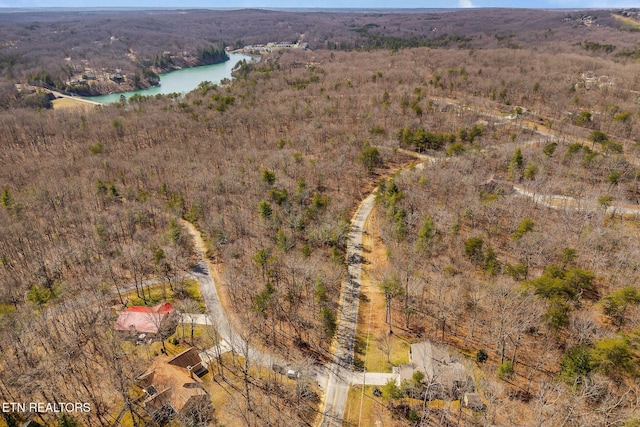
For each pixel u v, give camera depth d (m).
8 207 104.06
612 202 99.69
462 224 95.88
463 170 114.12
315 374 63.75
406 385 57.25
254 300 75.81
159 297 82.12
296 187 115.94
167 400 55.88
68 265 89.25
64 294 79.44
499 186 105.94
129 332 70.88
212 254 96.38
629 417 47.91
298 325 73.75
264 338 70.88
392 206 96.75
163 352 67.69
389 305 73.75
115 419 56.06
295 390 60.69
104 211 109.00
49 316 74.75
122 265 91.00
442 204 101.81
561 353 62.12
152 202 111.50
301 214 101.50
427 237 84.69
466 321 70.69
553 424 51.19
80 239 96.56
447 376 57.47
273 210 104.44
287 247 87.88
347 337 70.81
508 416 53.81
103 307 77.25
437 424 53.91
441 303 72.31
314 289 78.88
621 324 64.19
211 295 82.94
